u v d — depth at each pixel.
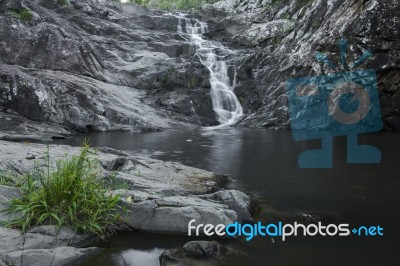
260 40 23.45
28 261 3.39
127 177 5.59
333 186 6.35
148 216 4.43
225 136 13.55
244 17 26.20
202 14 28.80
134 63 20.53
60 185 4.14
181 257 3.64
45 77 15.69
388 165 8.04
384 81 14.96
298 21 22.67
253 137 13.24
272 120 16.58
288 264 3.53
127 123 15.52
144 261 3.66
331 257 3.68
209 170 7.70
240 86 19.64
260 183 6.59
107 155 7.68
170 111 17.98
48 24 17.97
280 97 16.97
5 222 3.87
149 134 14.23
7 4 18.06
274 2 26.42
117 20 24.98
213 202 4.95
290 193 5.93
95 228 4.11
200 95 18.50
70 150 8.14
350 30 15.48
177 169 7.00
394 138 12.62
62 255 3.54
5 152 6.94
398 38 14.64
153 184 5.44
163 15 28.08
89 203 4.21
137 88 19.22
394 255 3.71
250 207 5.09
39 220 3.88
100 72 18.52
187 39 25.22
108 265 3.53
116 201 4.34
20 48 16.97
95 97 15.89
